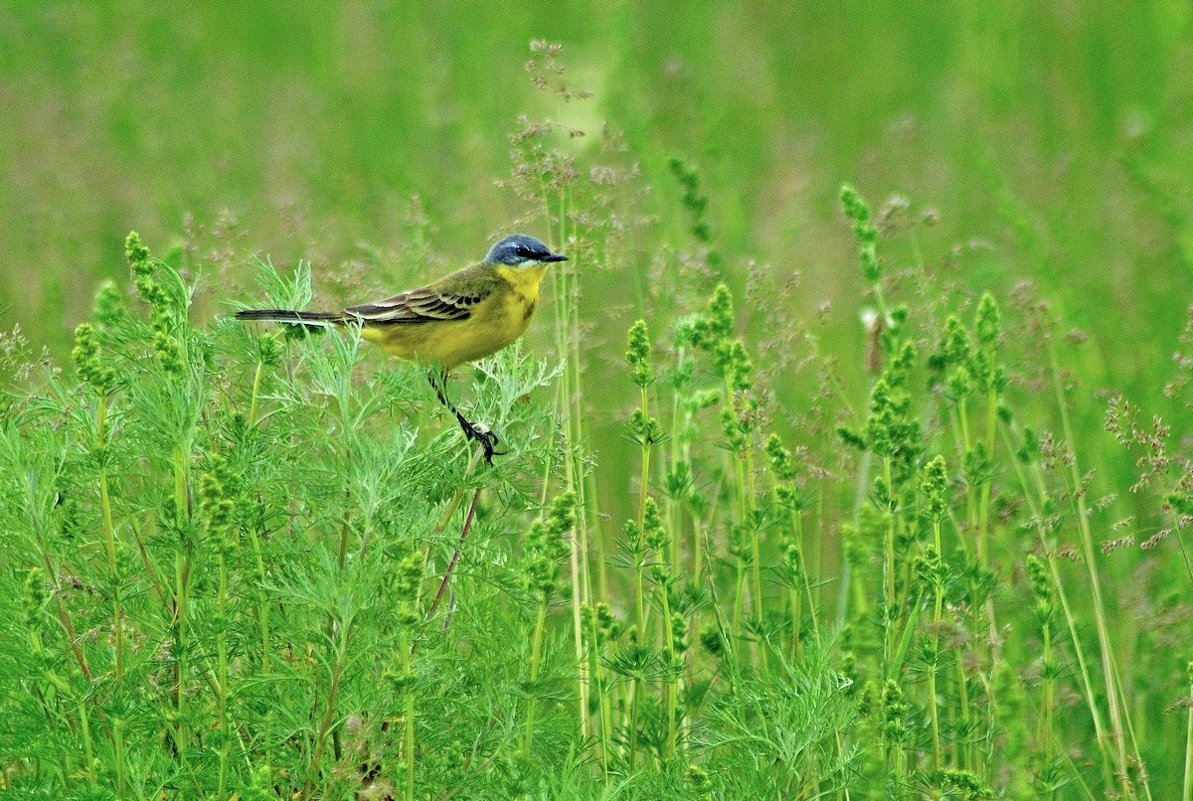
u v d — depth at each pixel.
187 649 8.53
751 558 11.04
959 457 11.52
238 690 8.53
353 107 22.23
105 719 8.59
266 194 18.80
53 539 8.61
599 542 11.67
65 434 9.26
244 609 8.88
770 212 19.00
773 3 25.98
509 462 9.38
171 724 8.63
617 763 9.73
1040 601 10.14
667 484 10.76
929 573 9.84
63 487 8.95
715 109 19.56
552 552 8.96
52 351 13.70
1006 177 19.39
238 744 8.85
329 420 9.50
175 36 25.42
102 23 25.31
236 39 25.69
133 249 9.09
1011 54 22.41
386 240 16.72
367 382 9.55
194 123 21.70
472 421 9.68
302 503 9.01
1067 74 22.52
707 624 10.93
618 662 9.56
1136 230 17.75
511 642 9.30
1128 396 14.66
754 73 23.59
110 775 8.48
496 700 9.10
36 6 24.86
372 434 9.70
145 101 21.80
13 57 23.69
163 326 9.05
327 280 13.07
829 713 9.13
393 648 8.62
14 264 16.95
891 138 20.70
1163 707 11.84
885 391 10.33
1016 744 8.70
